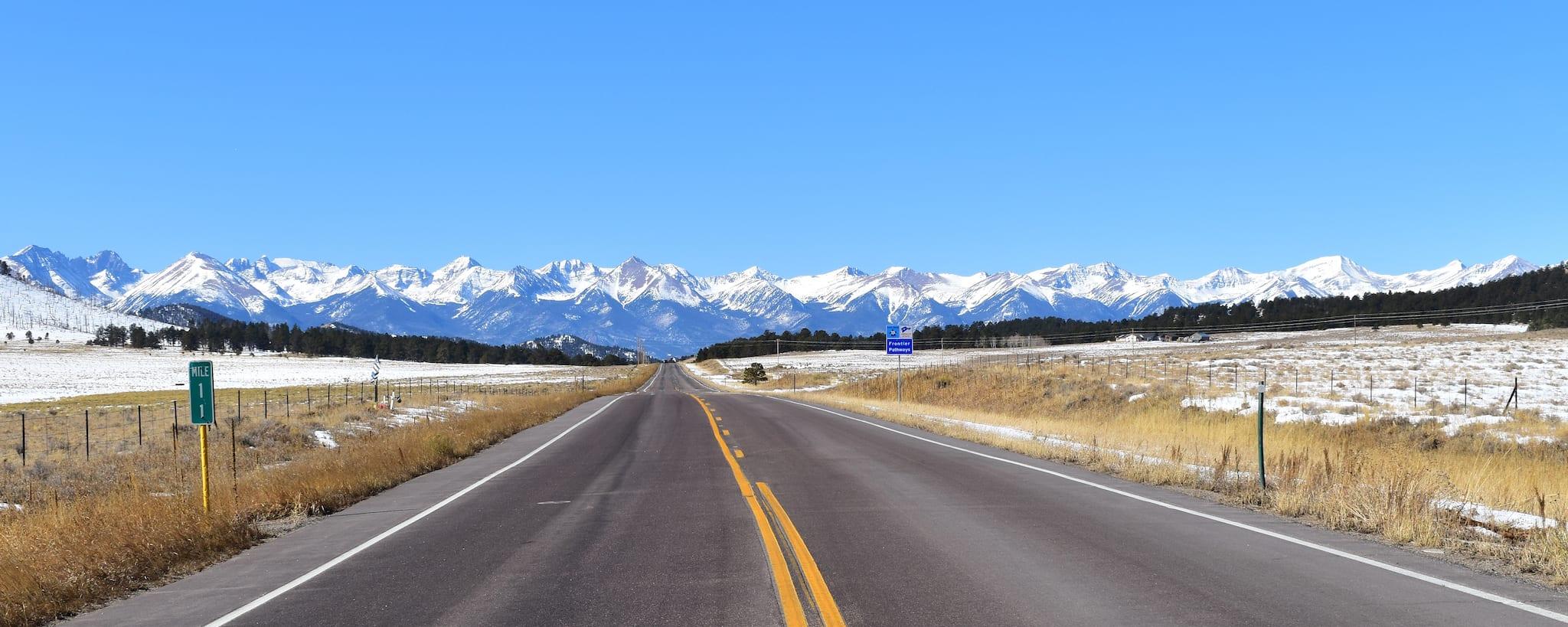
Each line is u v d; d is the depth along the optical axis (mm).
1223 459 13609
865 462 18062
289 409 37688
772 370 126062
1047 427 25625
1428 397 32875
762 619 6574
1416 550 8750
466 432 24609
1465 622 6133
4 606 7285
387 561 9148
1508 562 8109
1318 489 11344
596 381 103438
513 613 6906
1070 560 8391
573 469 17938
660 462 18797
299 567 9039
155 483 16359
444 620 6770
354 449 18875
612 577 8078
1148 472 14672
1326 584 7301
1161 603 6777
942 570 8062
